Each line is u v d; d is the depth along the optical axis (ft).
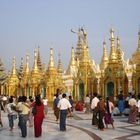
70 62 234.99
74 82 182.39
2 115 121.60
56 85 204.95
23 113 62.44
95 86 173.68
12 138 60.64
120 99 114.42
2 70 334.85
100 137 60.95
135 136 61.87
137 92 144.97
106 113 75.25
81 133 67.05
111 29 166.61
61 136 62.75
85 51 181.27
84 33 182.29
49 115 119.75
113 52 164.66
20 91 249.96
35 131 62.13
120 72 158.10
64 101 72.08
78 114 122.72
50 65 209.97
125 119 99.60
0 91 319.27
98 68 201.57
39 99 63.31
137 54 160.66
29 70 248.93
